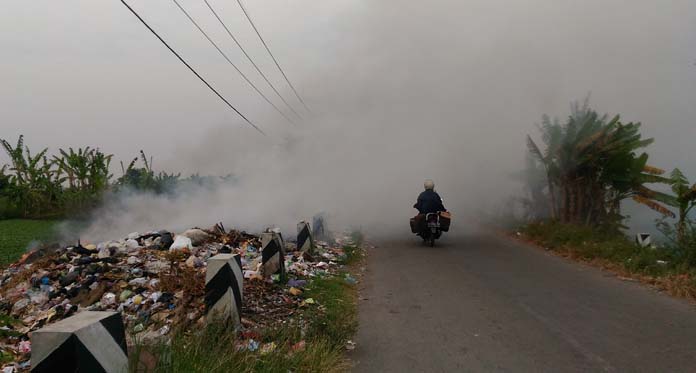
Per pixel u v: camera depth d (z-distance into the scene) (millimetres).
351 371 4922
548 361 5055
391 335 5996
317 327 5656
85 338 3113
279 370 4539
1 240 13805
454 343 5660
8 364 4676
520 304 7312
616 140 12672
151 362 4066
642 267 9414
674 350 5301
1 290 7281
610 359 5078
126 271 7523
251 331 5547
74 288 6902
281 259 8312
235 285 5641
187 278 6938
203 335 4793
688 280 8125
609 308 7039
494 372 4805
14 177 23172
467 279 9141
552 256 11641
